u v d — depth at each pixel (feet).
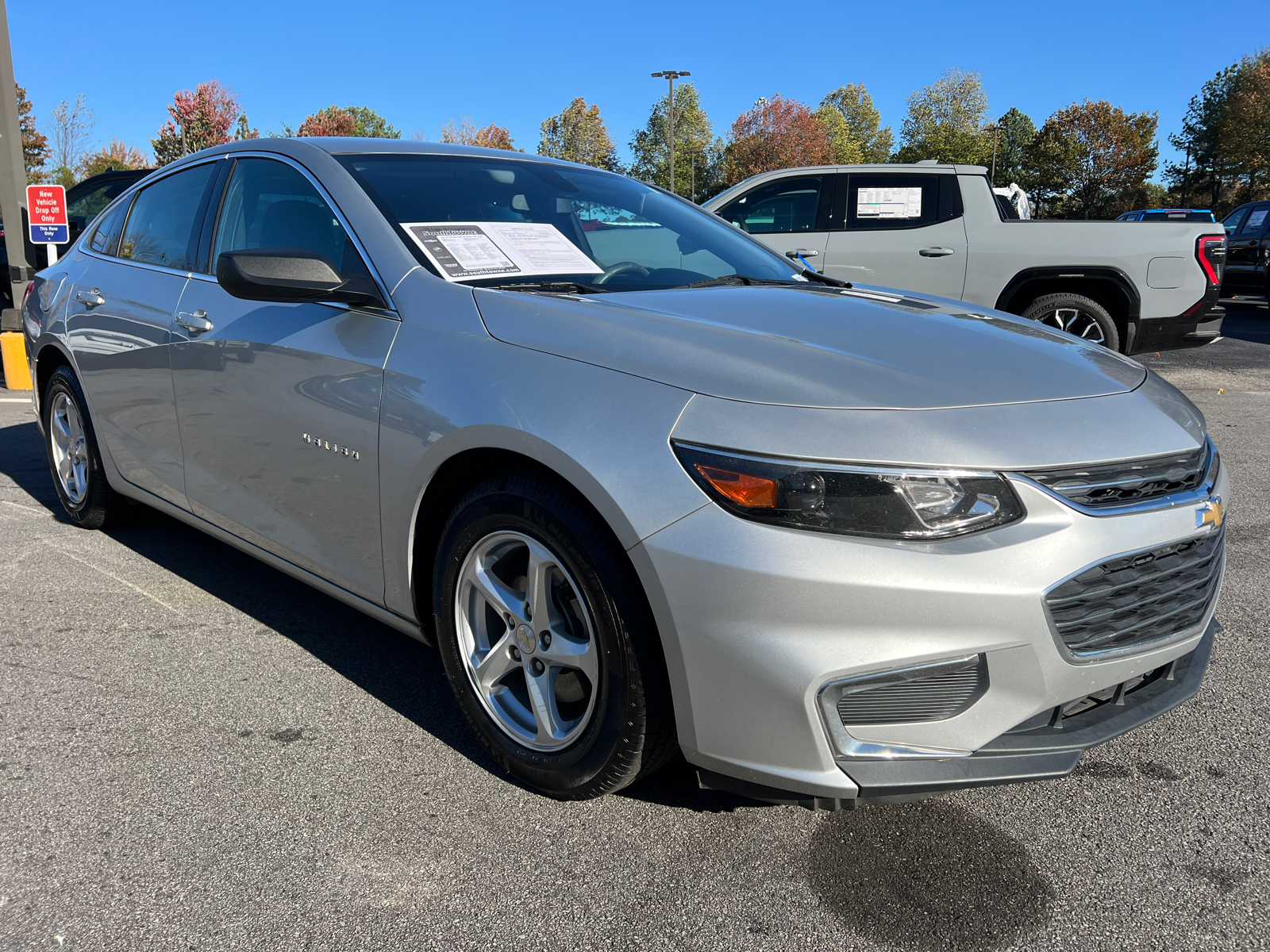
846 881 5.89
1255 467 17.06
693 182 266.98
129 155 163.02
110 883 5.75
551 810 6.60
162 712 7.93
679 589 5.47
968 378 6.06
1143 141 208.64
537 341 6.52
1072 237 23.24
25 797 6.64
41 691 8.27
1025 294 24.06
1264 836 6.36
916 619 5.20
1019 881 5.91
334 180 8.56
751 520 5.31
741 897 5.73
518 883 5.82
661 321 6.61
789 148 249.14
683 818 6.54
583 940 5.34
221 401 8.84
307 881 5.80
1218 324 23.70
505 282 7.65
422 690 8.45
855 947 5.31
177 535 12.80
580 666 6.27
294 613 10.14
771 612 5.26
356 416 7.31
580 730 6.32
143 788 6.79
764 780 5.54
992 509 5.33
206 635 9.52
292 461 8.07
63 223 27.45
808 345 6.34
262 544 8.93
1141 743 7.64
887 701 5.43
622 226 9.47
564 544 6.05
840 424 5.40
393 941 5.31
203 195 10.21
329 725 7.77
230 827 6.33
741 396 5.63
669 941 5.35
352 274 7.95
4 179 29.73
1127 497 5.75
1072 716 5.97
